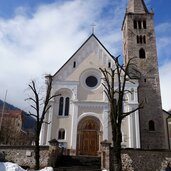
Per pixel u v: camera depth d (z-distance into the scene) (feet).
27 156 101.60
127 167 95.71
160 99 144.87
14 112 279.90
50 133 127.95
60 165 101.19
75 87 138.72
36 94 100.48
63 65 143.54
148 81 149.48
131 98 136.05
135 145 125.49
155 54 157.48
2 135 221.25
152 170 95.04
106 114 132.57
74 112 133.18
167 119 154.40
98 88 139.54
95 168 95.86
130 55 158.10
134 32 164.86
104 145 96.12
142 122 138.72
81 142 129.59
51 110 132.16
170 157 96.73
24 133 263.49
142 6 174.40
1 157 101.71
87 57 147.33
